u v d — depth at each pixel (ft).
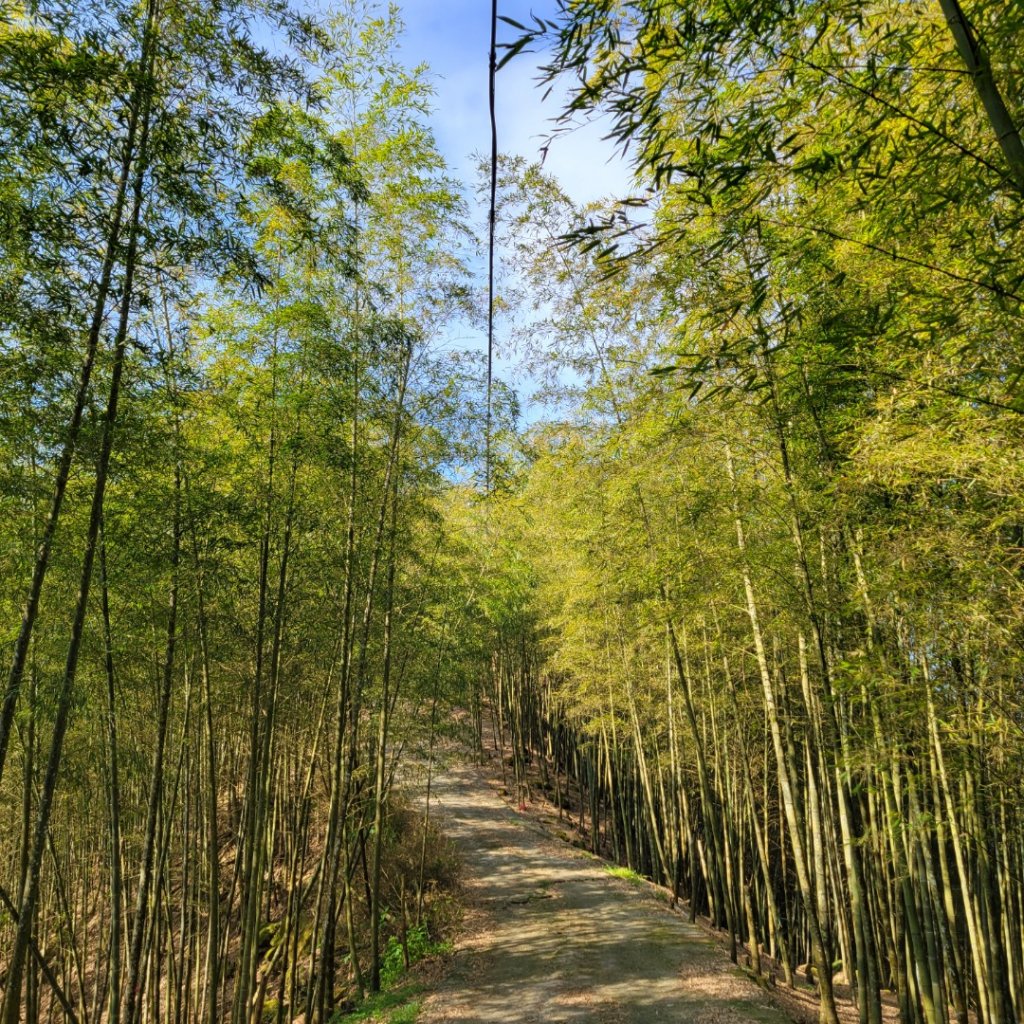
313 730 35.73
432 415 29.17
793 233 10.95
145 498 19.13
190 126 14.08
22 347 13.51
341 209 22.54
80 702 22.35
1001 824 18.13
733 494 19.98
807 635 23.77
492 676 79.92
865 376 12.01
